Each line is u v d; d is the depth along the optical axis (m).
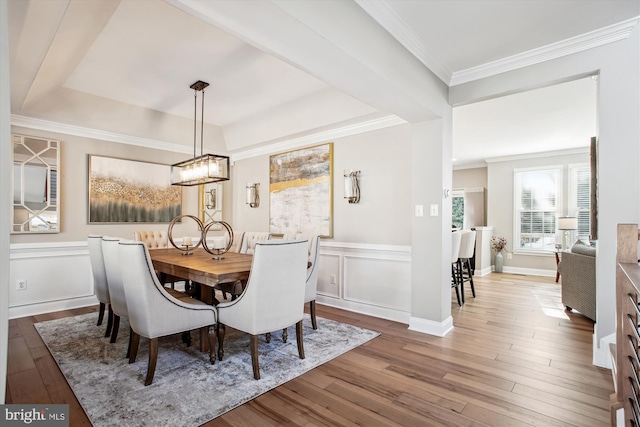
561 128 4.79
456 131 4.98
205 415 1.79
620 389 1.50
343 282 4.04
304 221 4.53
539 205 6.59
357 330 3.22
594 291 3.45
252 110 4.31
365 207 3.88
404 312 3.50
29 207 3.74
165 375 2.24
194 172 3.58
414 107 2.80
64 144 4.02
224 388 2.08
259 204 5.28
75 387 2.07
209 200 5.46
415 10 2.14
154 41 2.65
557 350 2.73
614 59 2.37
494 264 7.00
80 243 4.07
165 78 3.34
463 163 7.48
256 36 1.76
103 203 4.30
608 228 2.38
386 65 2.27
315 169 4.39
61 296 3.93
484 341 2.93
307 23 1.66
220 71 3.19
